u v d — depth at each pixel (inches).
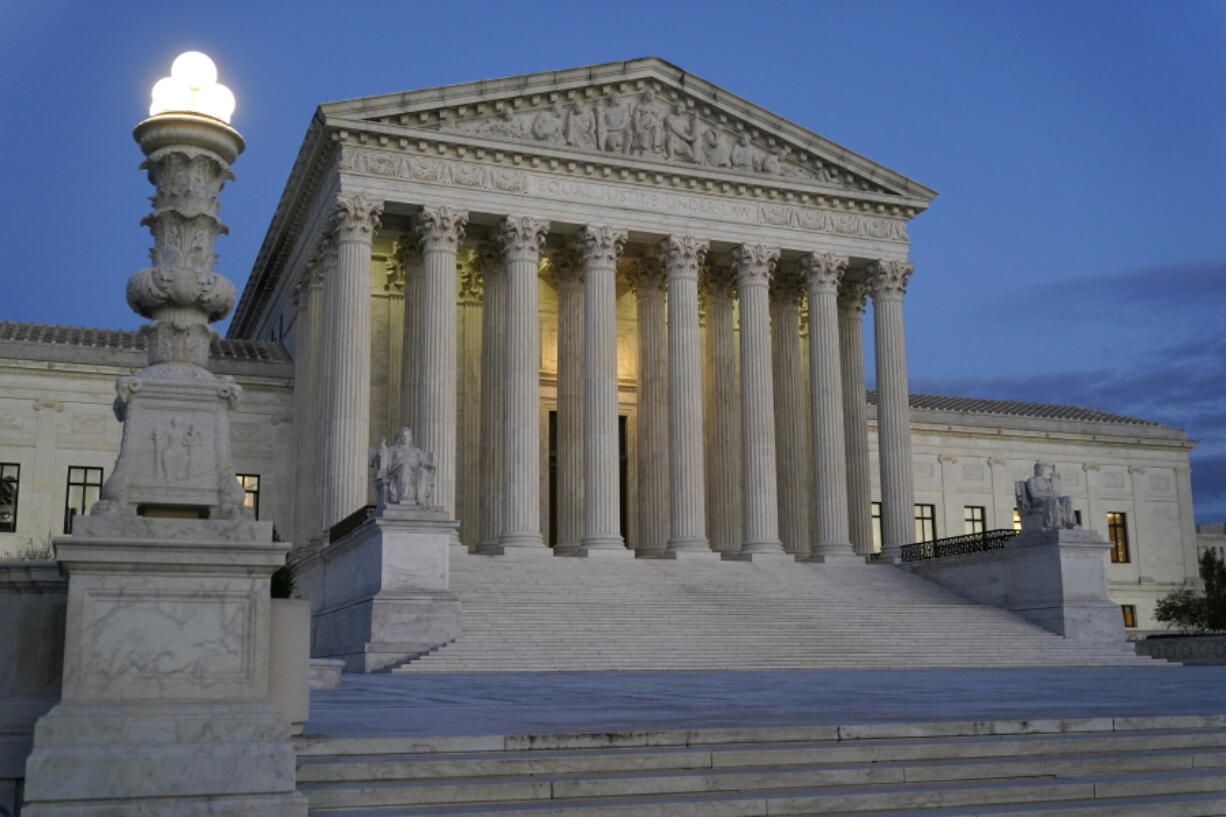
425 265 2164.1
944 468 3191.4
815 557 2361.0
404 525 1537.9
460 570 1894.7
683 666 1551.4
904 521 2409.0
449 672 1434.5
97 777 410.9
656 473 2431.1
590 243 2278.5
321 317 2333.9
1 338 2524.6
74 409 2447.1
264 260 2763.3
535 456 2162.9
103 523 437.1
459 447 2459.4
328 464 2049.7
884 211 2527.1
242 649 449.4
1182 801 523.2
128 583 438.0
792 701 856.3
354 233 2110.0
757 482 2309.3
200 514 474.6
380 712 743.1
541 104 2288.4
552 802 477.7
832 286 2461.9
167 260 491.2
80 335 2655.0
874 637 1736.0
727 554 2479.1
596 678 1273.4
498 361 2361.0
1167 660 1825.8
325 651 1798.7
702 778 505.0
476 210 2203.5
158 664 437.4
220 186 513.3
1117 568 3334.2
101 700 429.7
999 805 510.0
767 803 481.7
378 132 2137.1
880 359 2486.5
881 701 856.9
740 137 2432.3
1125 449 3410.4
